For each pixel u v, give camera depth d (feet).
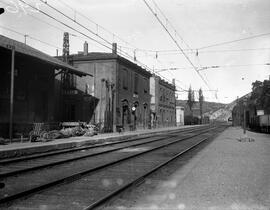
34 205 21.94
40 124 76.28
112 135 99.35
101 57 129.08
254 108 223.30
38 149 56.49
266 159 47.47
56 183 28.09
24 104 83.05
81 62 132.87
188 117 292.20
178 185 28.40
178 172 35.78
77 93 124.57
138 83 157.89
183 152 53.62
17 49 75.05
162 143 78.95
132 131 136.67
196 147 67.31
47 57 92.17
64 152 55.47
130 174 34.60
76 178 31.40
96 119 127.24
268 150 61.52
